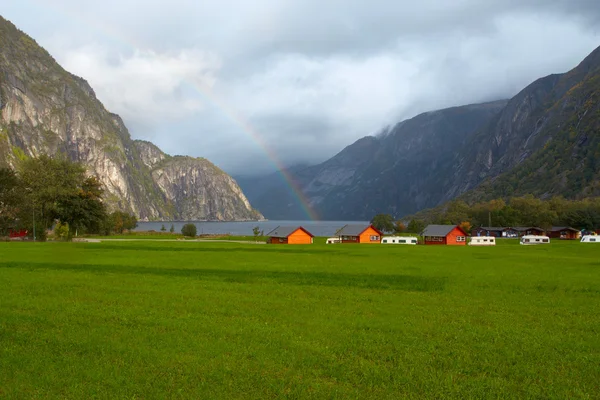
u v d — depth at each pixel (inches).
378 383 594.6
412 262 2210.9
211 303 1076.5
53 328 832.3
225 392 562.9
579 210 7839.6
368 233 5393.7
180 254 2564.0
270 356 688.4
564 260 2413.9
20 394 553.3
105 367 636.7
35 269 1713.8
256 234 6333.7
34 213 5000.0
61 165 5487.2
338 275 1611.7
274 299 1142.3
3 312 954.1
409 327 864.9
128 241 4343.0
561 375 624.7
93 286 1307.8
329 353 706.2
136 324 869.8
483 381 601.3
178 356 684.1
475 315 978.7
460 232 5206.7
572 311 1026.7
